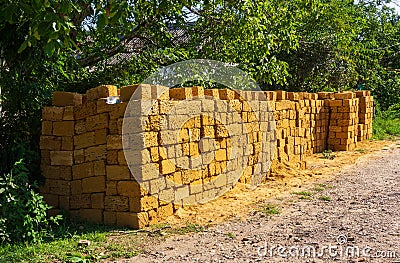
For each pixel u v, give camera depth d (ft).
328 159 40.42
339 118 46.09
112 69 33.30
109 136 20.48
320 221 21.17
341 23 60.70
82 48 33.04
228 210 23.30
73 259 16.11
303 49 58.95
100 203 20.88
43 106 23.70
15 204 18.01
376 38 88.33
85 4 26.94
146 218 20.36
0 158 21.54
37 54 23.04
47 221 19.57
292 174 32.35
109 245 17.81
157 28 33.60
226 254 16.96
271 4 36.19
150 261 16.28
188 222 21.16
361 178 31.71
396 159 40.16
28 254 16.65
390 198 25.55
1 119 22.74
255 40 33.22
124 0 17.48
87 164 21.17
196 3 32.78
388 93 81.71
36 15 15.89
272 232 19.63
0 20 17.71
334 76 62.54
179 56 34.94
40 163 22.21
